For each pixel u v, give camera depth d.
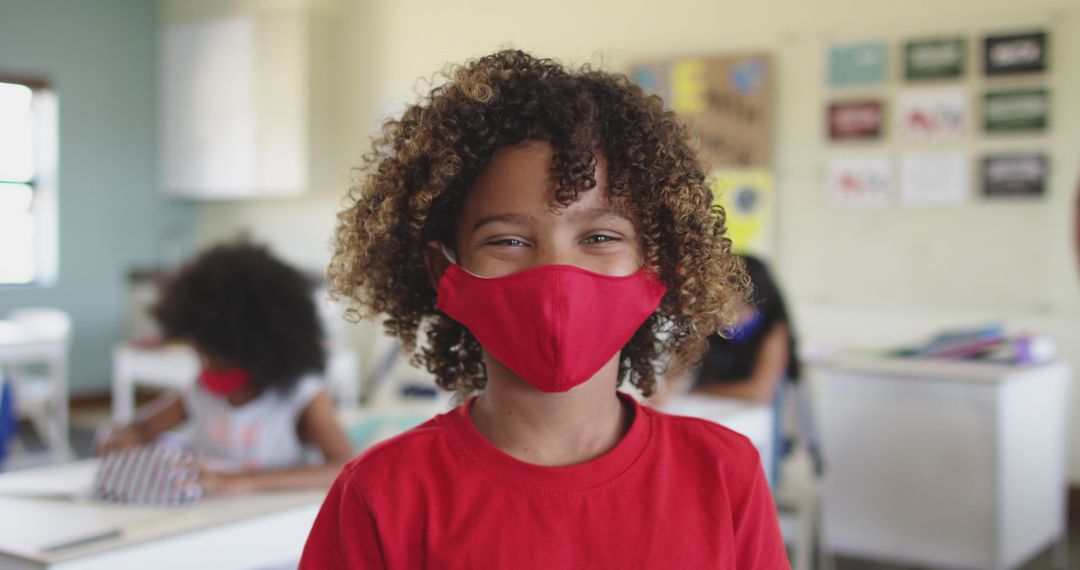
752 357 3.21
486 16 6.26
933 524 3.27
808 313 5.16
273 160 6.92
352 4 6.82
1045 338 3.61
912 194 4.88
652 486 0.83
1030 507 3.40
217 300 2.20
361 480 0.84
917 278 4.89
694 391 3.19
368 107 6.78
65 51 7.37
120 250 7.65
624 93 0.87
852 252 5.04
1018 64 4.61
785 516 3.03
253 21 6.97
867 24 4.98
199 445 2.30
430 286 0.96
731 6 5.38
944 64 4.78
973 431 3.20
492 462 0.82
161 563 1.59
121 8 7.63
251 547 1.71
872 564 3.78
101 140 7.55
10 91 7.20
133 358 5.13
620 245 0.83
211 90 7.20
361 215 0.95
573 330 0.77
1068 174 4.53
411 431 0.88
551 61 0.90
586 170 0.78
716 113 5.36
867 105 4.97
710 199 0.90
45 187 7.33
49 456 5.50
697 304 0.91
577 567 0.80
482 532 0.80
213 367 2.26
